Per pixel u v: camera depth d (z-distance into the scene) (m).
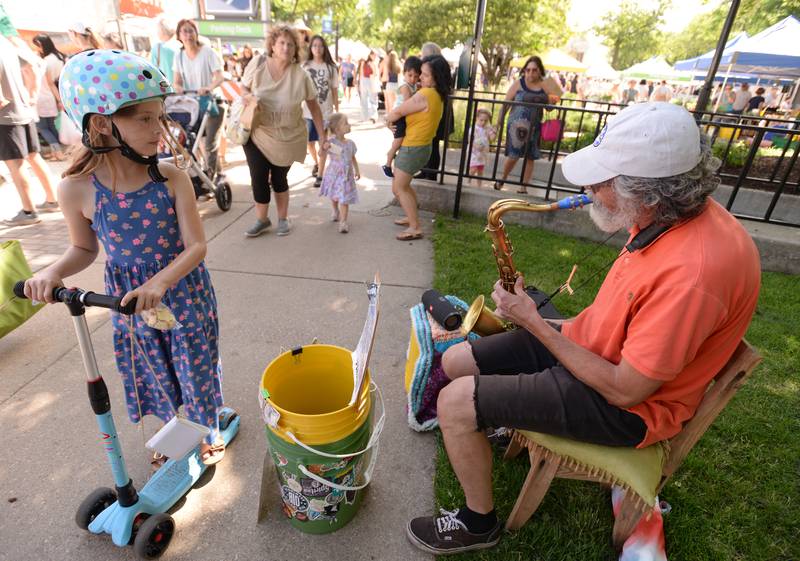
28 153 4.51
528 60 5.70
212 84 5.06
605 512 1.95
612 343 1.46
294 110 4.09
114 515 1.70
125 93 1.37
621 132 1.32
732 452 2.28
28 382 2.55
